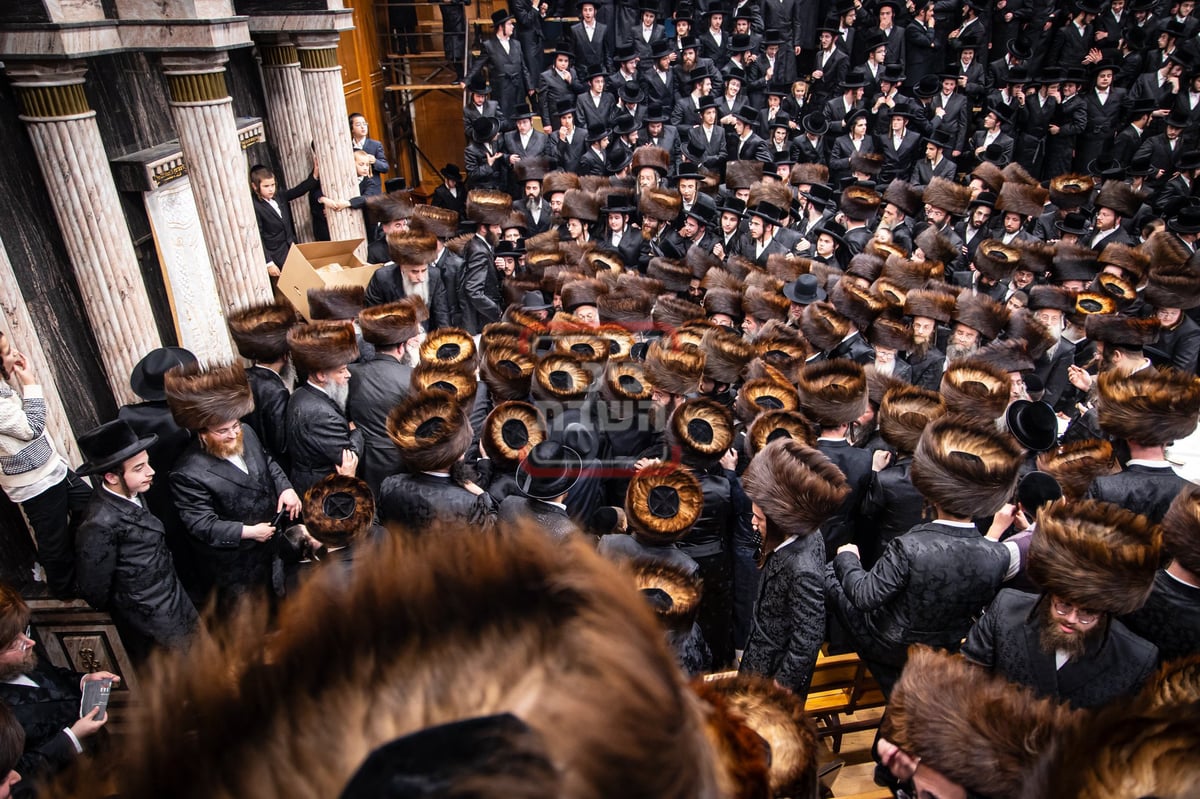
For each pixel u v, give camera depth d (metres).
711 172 12.26
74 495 4.28
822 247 9.53
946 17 15.51
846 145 13.12
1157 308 7.20
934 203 10.04
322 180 9.62
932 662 2.07
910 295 6.59
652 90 14.01
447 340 5.83
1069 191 11.59
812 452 3.46
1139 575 2.63
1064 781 1.25
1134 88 14.76
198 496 4.17
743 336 6.49
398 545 0.57
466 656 0.48
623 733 0.44
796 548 3.45
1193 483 4.04
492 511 4.10
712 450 4.06
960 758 1.84
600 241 9.91
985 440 3.40
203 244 7.05
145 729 0.48
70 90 5.06
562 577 0.53
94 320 5.56
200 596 4.67
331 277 7.57
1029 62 15.54
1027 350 6.37
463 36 15.52
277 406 5.09
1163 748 1.21
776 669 3.53
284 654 0.50
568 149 12.72
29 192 5.14
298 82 9.20
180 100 6.48
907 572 3.35
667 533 3.46
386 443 5.20
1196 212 9.98
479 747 0.40
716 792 0.51
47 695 3.57
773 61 14.77
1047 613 2.89
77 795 0.50
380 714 0.45
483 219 8.75
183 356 4.50
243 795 0.44
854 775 4.23
